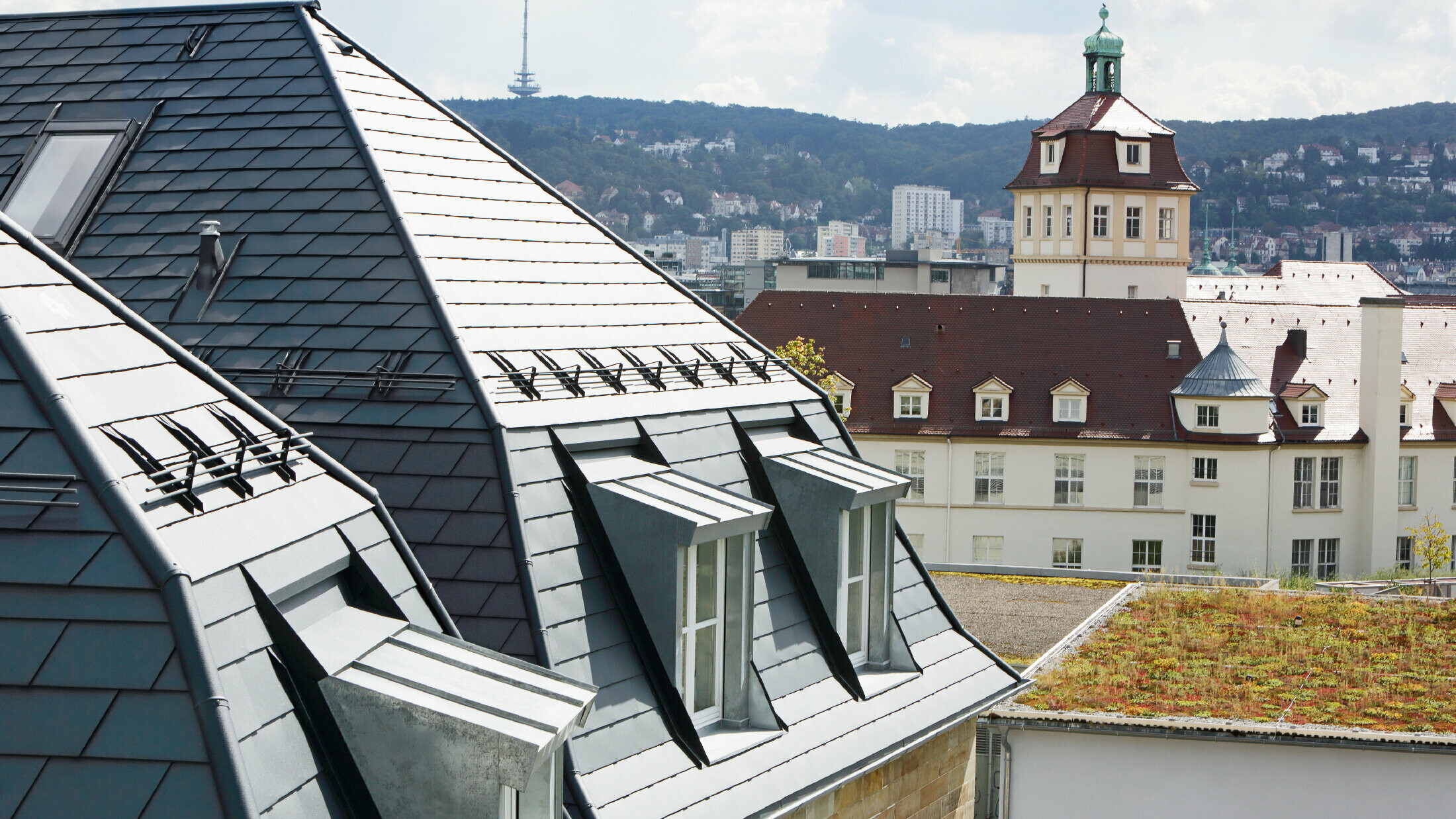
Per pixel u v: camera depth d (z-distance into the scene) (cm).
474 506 1181
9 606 705
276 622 803
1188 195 10169
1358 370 7069
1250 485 6600
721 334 1708
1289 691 2575
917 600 1728
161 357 938
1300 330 7106
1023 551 6800
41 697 685
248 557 809
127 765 671
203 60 1664
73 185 1528
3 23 1788
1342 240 17912
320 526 911
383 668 840
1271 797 2345
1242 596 3375
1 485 734
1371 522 6838
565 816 1029
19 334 788
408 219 1438
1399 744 2270
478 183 1609
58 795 664
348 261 1388
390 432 1238
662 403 1439
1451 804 2284
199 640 701
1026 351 6969
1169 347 6944
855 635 1548
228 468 856
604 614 1208
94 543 720
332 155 1498
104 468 742
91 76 1686
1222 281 10388
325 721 805
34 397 764
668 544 1209
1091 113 10181
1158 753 2383
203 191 1499
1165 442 6650
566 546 1205
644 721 1180
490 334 1354
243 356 1323
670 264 19450
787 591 1467
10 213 1509
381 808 804
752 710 1322
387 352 1298
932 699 1574
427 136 1634
